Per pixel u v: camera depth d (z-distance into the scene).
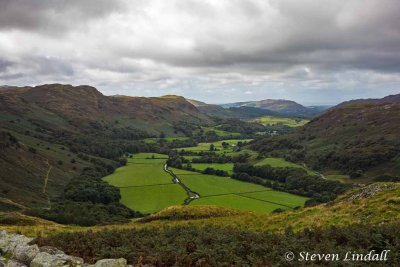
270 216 38.97
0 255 19.16
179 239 21.48
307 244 19.34
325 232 21.27
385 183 36.84
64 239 23.69
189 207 61.00
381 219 26.58
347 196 37.25
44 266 16.41
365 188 37.16
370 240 18.67
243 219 41.16
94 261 18.97
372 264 15.52
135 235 24.39
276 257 17.27
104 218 102.62
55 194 161.62
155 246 20.06
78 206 117.56
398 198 29.55
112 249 19.88
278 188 161.75
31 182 165.12
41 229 44.50
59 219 95.81
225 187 162.38
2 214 70.44
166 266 17.72
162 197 146.50
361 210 30.41
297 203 128.75
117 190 155.62
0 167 160.62
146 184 171.75
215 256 17.73
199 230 24.80
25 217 70.81
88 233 25.64
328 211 33.78
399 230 19.42
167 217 57.28
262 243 20.34
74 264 16.88
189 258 17.83
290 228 24.44
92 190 144.00
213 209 59.09
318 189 158.12
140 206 134.75
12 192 140.38
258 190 155.62
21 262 17.97
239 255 18.59
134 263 17.86
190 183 172.12
